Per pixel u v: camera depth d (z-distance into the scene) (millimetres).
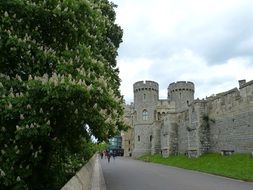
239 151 34688
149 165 42312
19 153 9555
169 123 54406
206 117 42562
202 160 37438
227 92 37688
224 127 38219
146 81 79000
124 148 103188
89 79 9195
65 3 10445
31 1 10570
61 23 10773
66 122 9766
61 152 11125
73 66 9820
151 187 18969
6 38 9688
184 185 19891
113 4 24391
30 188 10195
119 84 22500
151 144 72938
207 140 42156
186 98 81062
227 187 18859
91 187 18484
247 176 23469
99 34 12883
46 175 10859
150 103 78438
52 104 8977
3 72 10391
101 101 9164
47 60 10141
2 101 8797
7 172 9094
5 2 9906
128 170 32875
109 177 25297
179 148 52531
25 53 9914
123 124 10945
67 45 11078
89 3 11000
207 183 20953
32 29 10711
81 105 9109
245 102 33938
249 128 33000
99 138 9547
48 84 8523
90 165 24391
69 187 8602
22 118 8750
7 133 9492
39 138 9648
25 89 9508
